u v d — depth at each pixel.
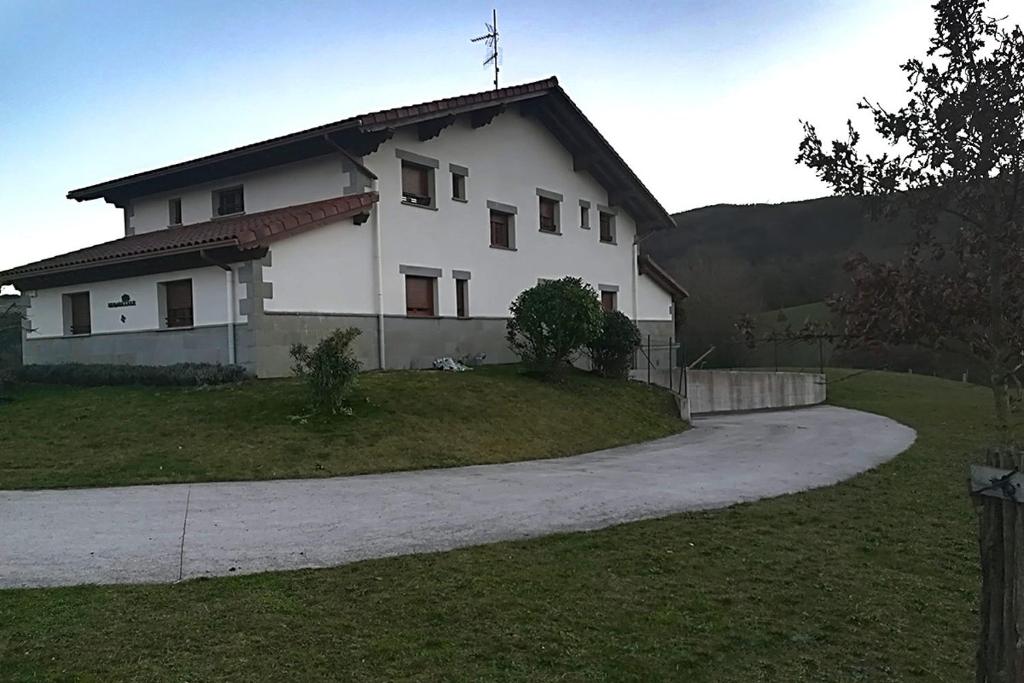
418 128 19.02
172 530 7.32
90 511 8.12
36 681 4.07
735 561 6.43
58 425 12.49
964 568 6.33
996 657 3.17
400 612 5.14
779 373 26.95
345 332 13.98
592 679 4.24
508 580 5.83
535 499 8.95
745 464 12.16
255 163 19.02
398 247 18.42
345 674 4.23
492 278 21.28
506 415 14.84
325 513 8.10
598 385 19.42
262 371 15.26
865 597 5.61
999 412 3.50
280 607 5.20
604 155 24.41
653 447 14.70
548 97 22.30
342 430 12.27
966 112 3.44
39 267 18.62
